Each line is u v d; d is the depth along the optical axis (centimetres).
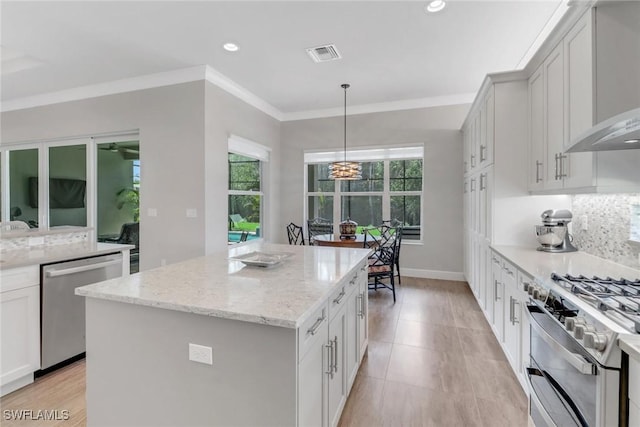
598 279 152
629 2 172
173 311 130
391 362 248
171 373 131
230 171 460
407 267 520
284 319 111
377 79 416
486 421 183
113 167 450
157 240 413
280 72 394
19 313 209
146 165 415
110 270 270
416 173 525
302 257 229
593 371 103
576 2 183
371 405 197
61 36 307
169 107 400
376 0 252
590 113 176
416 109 504
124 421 140
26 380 216
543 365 148
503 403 198
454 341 284
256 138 499
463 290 439
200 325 126
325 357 149
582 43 186
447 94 477
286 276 172
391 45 324
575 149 164
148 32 301
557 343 127
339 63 367
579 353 115
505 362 246
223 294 139
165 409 132
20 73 394
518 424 180
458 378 225
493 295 287
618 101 172
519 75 275
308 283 158
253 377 119
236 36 308
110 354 141
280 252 248
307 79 416
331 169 433
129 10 265
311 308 123
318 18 277
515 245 281
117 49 334
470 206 418
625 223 196
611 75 173
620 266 196
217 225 411
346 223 438
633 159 173
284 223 588
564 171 208
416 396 205
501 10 265
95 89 435
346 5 258
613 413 98
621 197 200
